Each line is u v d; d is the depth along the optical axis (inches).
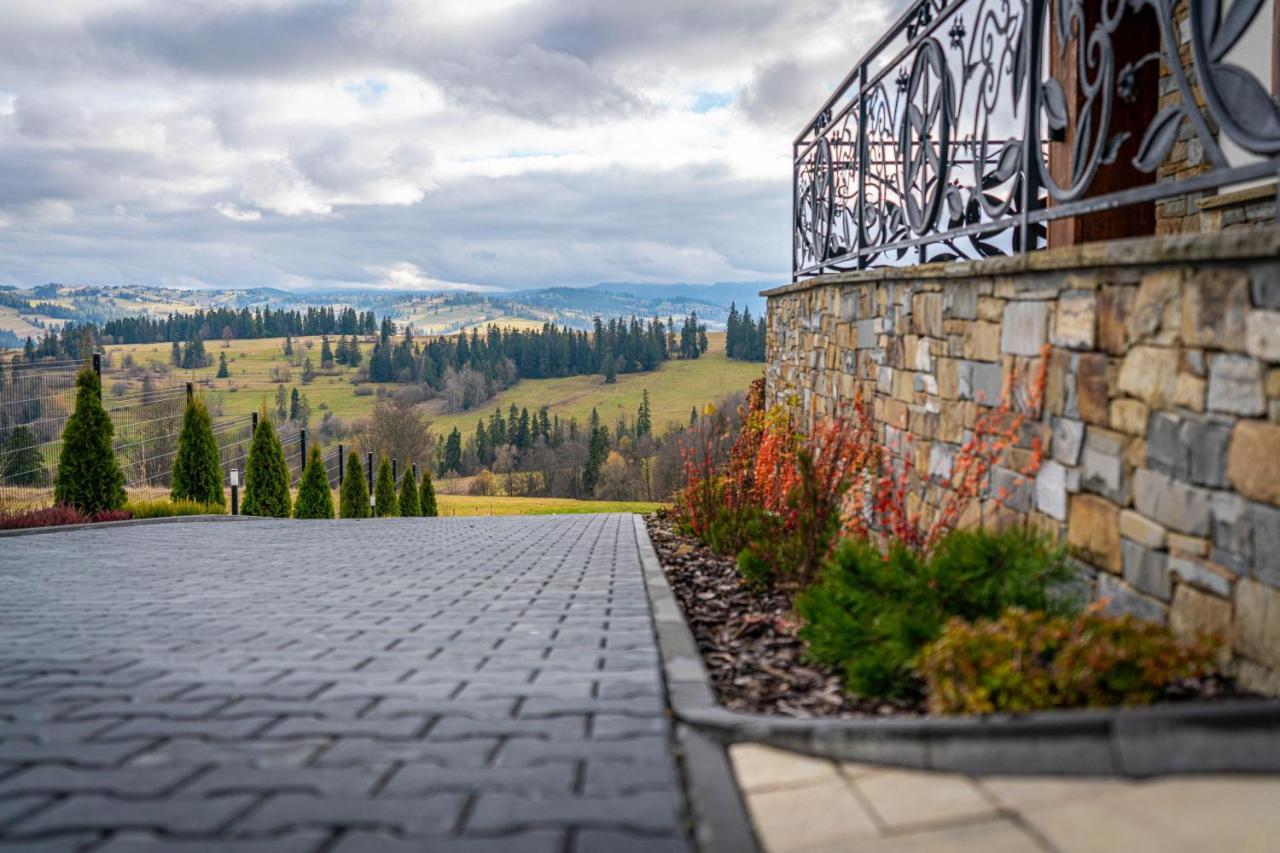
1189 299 108.2
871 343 250.8
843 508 216.1
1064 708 96.8
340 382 4817.9
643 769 91.1
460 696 118.0
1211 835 69.9
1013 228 173.6
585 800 83.3
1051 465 143.4
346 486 1033.5
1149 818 73.9
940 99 207.2
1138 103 201.3
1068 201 150.8
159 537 417.4
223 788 86.0
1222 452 101.8
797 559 198.5
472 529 475.2
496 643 154.3
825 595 145.1
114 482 532.1
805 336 346.3
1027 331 151.8
